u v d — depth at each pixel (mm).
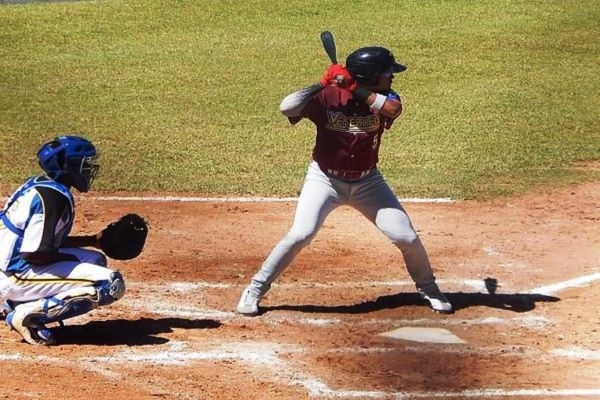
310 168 22859
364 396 18547
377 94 21438
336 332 21969
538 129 43062
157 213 31500
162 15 64375
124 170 36531
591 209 32750
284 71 52875
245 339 21344
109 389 18328
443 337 21766
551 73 52375
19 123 42844
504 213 32219
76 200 32750
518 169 37594
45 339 20453
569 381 19484
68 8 65750
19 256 20016
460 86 49938
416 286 23750
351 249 28203
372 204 22672
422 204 33062
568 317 23125
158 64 54094
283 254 22578
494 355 20797
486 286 25281
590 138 41938
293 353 20641
